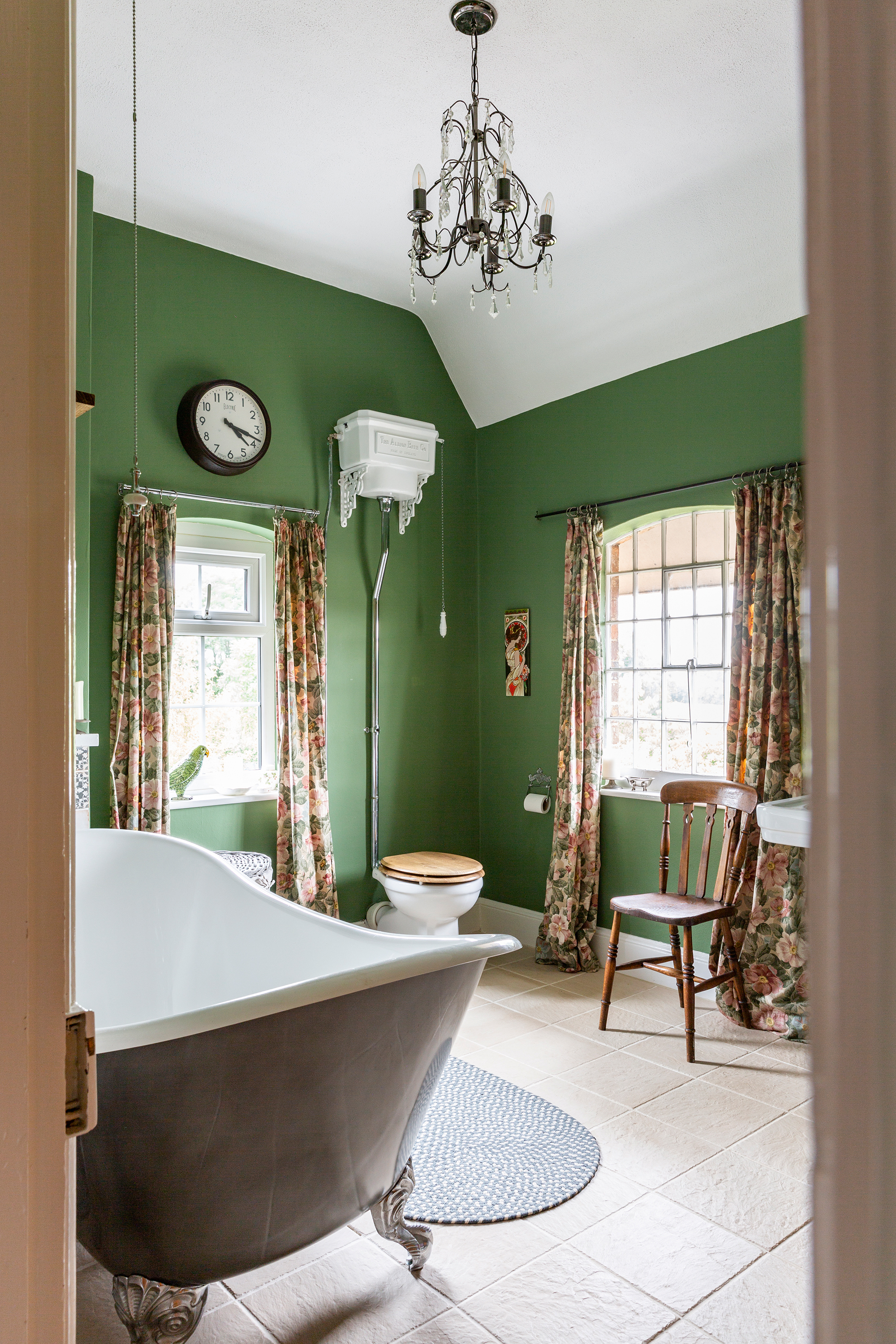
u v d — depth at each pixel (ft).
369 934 7.67
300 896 12.46
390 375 14.46
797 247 10.49
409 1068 6.05
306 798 12.70
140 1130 5.15
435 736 14.97
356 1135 5.85
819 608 0.67
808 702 0.67
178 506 12.07
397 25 8.02
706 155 9.98
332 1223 6.06
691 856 12.33
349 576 13.92
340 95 9.11
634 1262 6.57
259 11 7.89
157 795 11.25
